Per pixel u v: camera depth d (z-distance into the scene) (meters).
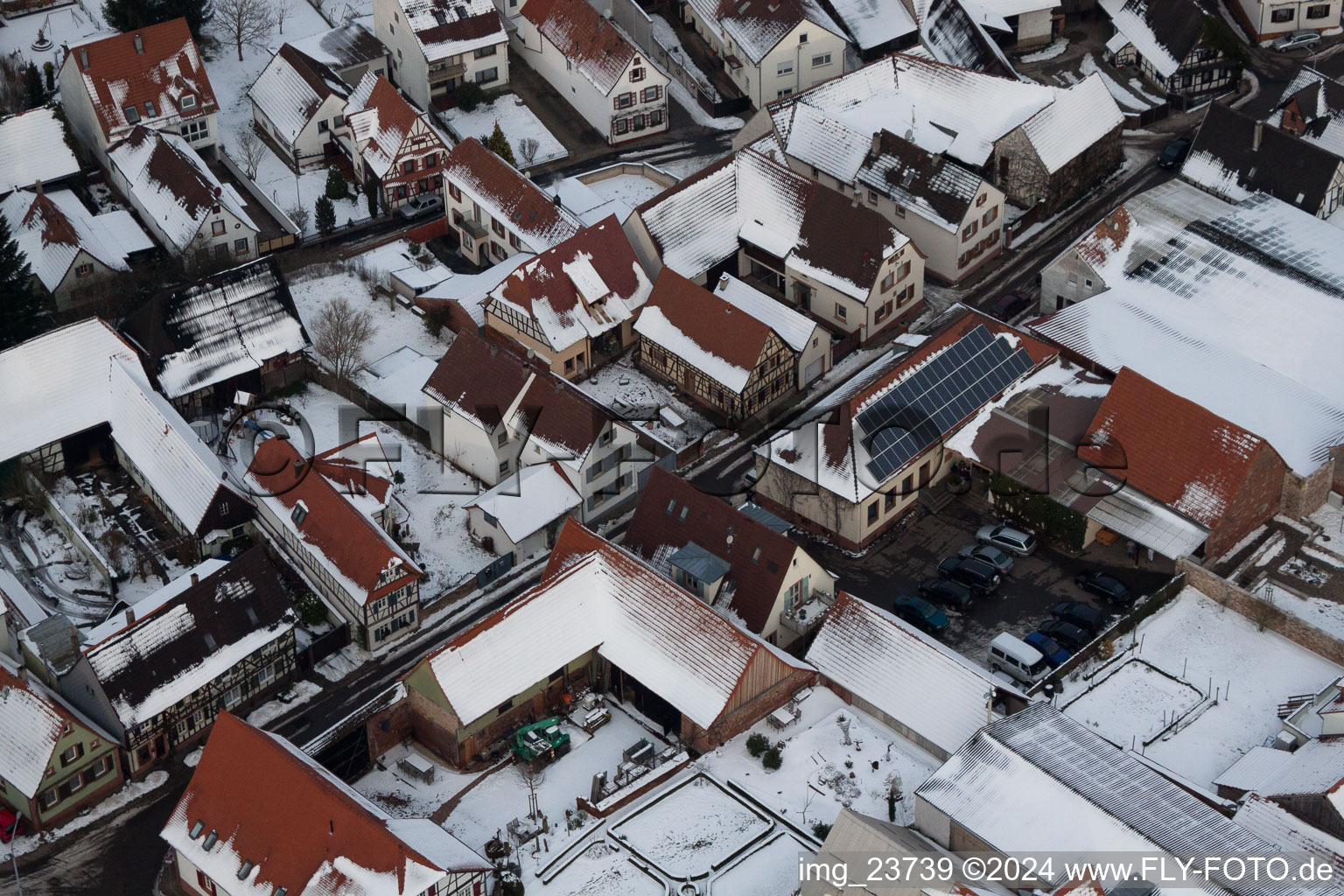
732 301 149.25
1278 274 148.25
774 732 116.31
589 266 150.12
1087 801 103.06
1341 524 133.25
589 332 148.50
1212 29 178.50
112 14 184.25
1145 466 132.12
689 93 186.25
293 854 104.00
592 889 106.19
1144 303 148.25
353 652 126.69
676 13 194.88
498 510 132.62
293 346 148.12
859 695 117.06
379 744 116.25
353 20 193.62
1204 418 130.75
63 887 110.44
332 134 176.12
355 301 159.62
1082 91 168.00
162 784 117.38
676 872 106.56
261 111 179.25
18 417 138.88
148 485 137.25
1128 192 169.25
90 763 114.69
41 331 150.38
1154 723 116.69
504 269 156.50
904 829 106.75
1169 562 129.50
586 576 120.69
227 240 162.75
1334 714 111.06
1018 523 134.62
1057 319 147.25
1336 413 137.88
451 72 181.25
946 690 114.56
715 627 115.38
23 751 113.06
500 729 116.88
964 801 105.19
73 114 177.62
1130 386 134.38
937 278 160.25
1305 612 125.50
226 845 106.19
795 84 181.50
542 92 185.38
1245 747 114.50
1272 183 160.12
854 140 164.12
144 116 172.25
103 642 116.56
